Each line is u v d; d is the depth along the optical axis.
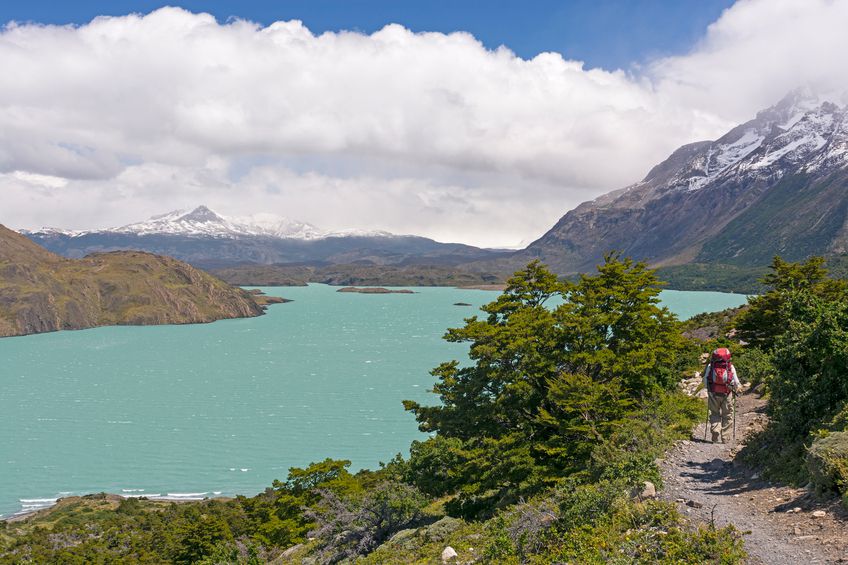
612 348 33.84
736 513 13.89
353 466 124.12
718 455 20.00
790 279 45.72
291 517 56.84
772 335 41.84
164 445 151.75
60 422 179.38
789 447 16.73
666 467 19.14
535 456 28.44
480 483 27.95
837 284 44.22
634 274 35.84
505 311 36.06
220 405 195.25
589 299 34.19
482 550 17.97
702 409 28.08
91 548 86.62
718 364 21.88
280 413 180.75
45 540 93.38
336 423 166.62
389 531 30.64
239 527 70.81
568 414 28.77
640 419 25.44
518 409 31.12
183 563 64.88
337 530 32.69
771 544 11.74
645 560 11.84
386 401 192.88
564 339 31.50
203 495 115.19
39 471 136.25
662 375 33.97
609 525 14.41
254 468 130.50
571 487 18.81
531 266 36.31
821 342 17.81
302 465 129.88
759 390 30.17
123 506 109.31
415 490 31.73
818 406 17.08
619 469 17.59
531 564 14.46
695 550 11.67
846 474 12.61
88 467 137.75
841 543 10.97
